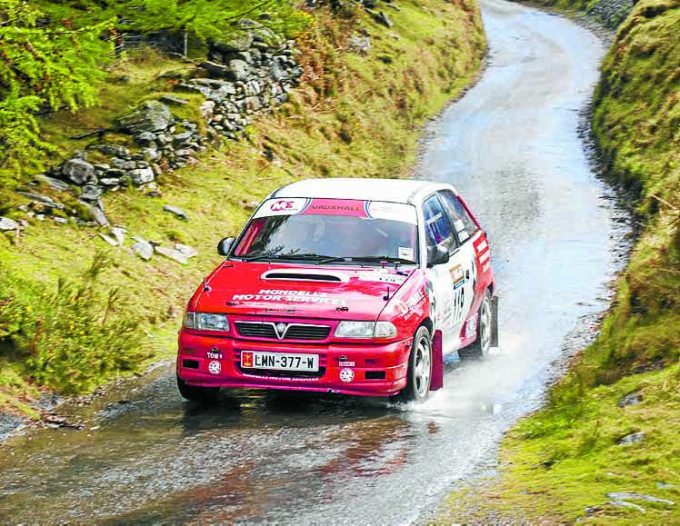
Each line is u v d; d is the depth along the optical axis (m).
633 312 16.08
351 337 12.77
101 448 11.80
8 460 11.47
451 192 17.11
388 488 9.73
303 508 9.20
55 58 20.12
